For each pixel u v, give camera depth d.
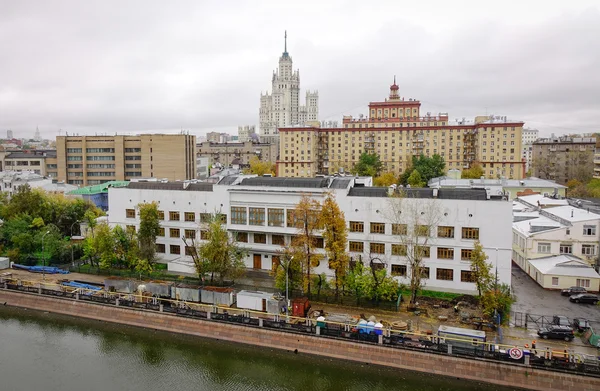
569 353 40.03
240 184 71.56
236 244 67.88
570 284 62.09
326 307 54.78
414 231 58.19
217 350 49.22
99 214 102.88
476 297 55.88
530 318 51.31
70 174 177.50
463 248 58.84
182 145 173.00
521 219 80.06
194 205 72.75
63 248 78.31
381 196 63.00
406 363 43.38
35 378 44.69
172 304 56.12
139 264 65.56
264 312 52.22
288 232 66.75
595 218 69.25
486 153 177.12
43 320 58.81
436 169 166.88
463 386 40.78
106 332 54.66
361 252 63.50
